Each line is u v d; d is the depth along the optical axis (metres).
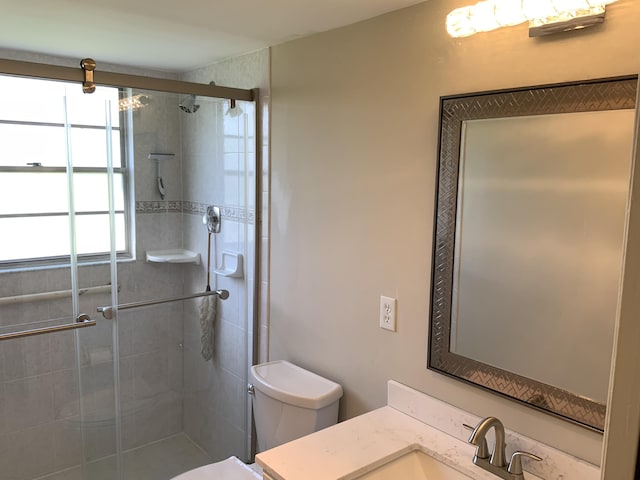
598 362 1.19
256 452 2.49
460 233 1.45
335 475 1.30
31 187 2.22
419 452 1.47
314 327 2.06
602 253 1.16
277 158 2.18
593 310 1.19
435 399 1.58
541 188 1.26
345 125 1.83
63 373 2.54
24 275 2.27
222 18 1.75
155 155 2.32
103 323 2.36
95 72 1.94
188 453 2.59
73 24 1.86
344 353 1.92
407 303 1.66
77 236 2.28
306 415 1.84
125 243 2.35
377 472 1.38
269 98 2.20
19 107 2.17
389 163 1.67
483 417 1.45
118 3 1.62
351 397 1.91
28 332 2.21
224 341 2.54
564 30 1.20
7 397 2.42
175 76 2.87
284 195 2.16
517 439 1.36
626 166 1.11
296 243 2.12
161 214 2.38
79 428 2.53
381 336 1.76
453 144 1.45
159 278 2.43
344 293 1.90
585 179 1.18
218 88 2.19
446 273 1.50
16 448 2.47
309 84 1.97
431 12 1.51
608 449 0.69
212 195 2.38
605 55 1.14
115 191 2.30
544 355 1.29
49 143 2.21
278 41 2.06
